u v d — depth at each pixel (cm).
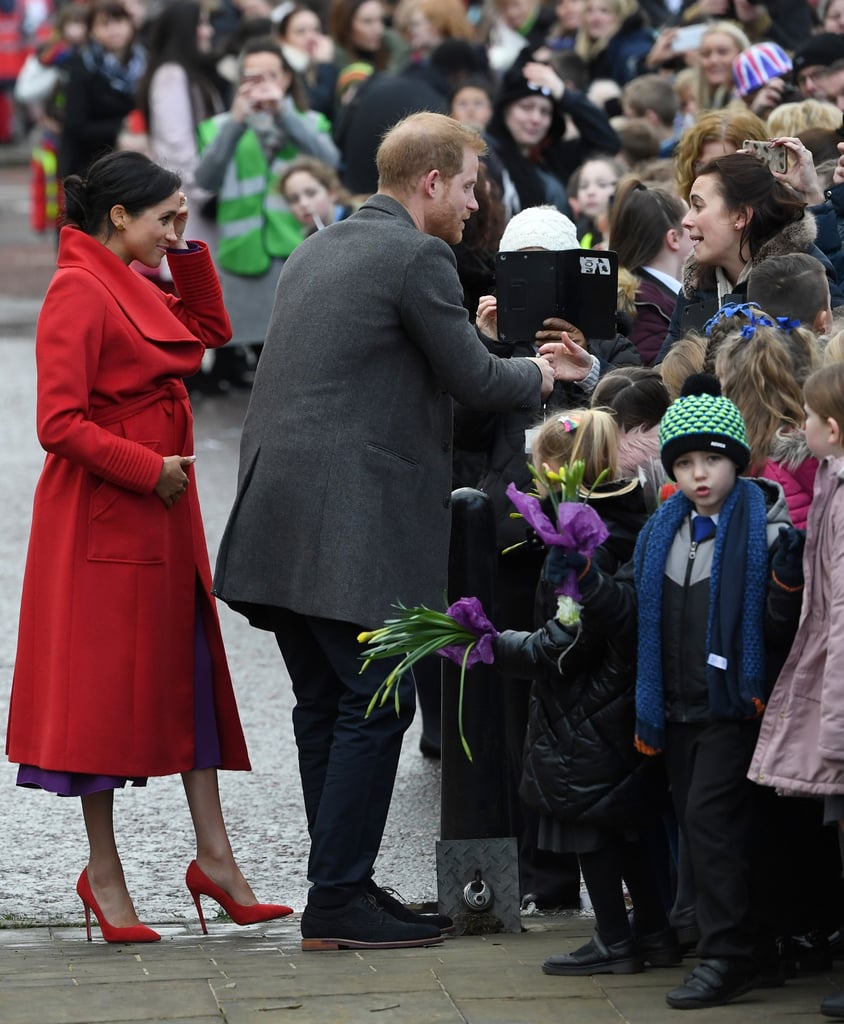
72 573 1767
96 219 1808
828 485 1427
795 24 3662
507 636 1570
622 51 4441
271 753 2517
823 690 1389
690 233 1953
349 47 4884
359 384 1680
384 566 1680
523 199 3262
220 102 4509
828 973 1585
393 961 1628
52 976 1580
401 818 2283
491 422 1981
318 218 3950
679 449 1468
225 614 3198
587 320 1892
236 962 1636
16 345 5556
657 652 1492
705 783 1479
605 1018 1427
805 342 1669
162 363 1788
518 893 1814
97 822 1797
